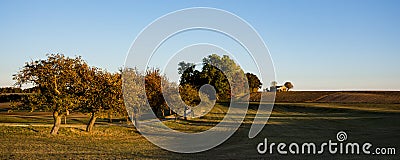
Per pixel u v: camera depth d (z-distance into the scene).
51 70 27.72
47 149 19.72
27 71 27.34
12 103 27.89
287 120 45.47
